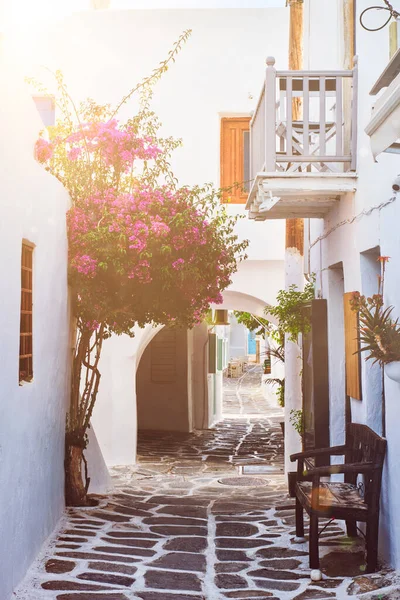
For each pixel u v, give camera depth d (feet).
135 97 41.50
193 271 24.95
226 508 27.66
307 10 34.47
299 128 26.84
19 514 17.16
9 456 16.20
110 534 22.25
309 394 31.42
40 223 20.15
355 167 23.61
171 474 37.76
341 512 18.02
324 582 17.46
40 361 20.44
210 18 41.63
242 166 41.57
